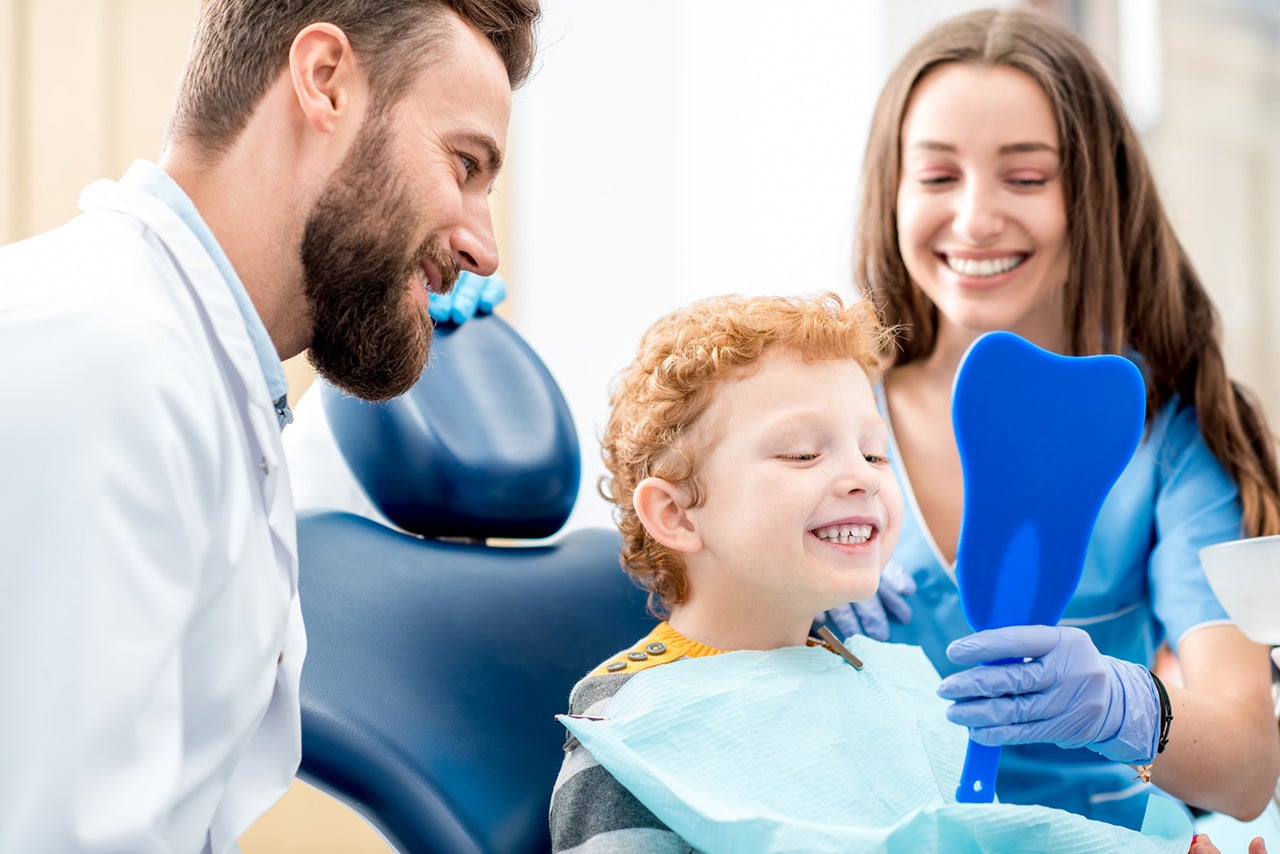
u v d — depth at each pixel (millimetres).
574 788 881
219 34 880
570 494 1195
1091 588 1285
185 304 816
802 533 917
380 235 883
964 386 843
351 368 922
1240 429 1308
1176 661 1473
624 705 916
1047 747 1241
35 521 669
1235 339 2449
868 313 1024
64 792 643
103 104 1957
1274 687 1202
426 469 1115
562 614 1133
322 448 1183
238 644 814
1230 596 965
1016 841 792
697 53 2514
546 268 2389
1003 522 879
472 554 1144
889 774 919
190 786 788
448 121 900
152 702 687
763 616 964
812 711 922
